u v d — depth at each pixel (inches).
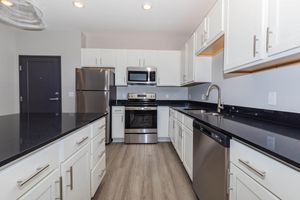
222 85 112.0
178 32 168.7
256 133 47.5
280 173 31.9
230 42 70.1
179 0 110.7
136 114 166.6
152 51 177.3
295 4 40.5
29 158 34.9
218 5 81.6
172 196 82.1
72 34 169.3
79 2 114.7
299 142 38.9
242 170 44.0
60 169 47.0
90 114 87.6
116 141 173.5
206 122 66.7
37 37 169.0
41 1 112.8
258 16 52.5
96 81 159.2
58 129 51.5
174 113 142.4
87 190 67.3
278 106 65.3
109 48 189.0
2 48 157.6
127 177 100.0
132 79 173.9
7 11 59.2
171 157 131.0
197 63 126.6
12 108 167.3
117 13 129.3
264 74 73.2
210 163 60.8
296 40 40.3
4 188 29.0
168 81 178.9
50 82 171.3
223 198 51.4
